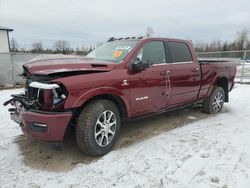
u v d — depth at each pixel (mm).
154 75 4059
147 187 2684
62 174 2955
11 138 4070
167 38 4562
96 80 3270
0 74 10328
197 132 4406
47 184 2752
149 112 4184
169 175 2916
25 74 3627
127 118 3842
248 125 4832
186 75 4734
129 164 3189
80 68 3234
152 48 4219
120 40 4508
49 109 3059
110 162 3246
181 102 4836
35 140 3971
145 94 3961
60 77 3037
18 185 2730
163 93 4293
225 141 3957
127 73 3674
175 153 3518
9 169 3068
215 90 5633
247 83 11555
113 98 3646
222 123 4977
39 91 3104
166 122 5031
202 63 5223
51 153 3510
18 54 10734
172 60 4531
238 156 3398
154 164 3188
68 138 4039
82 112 3258
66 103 3010
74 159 3334
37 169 3074
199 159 3320
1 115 5395
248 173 2934
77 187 2697
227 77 5957
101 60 3826
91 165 3166
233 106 6617
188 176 2893
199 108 6262
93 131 3262
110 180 2826
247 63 14500
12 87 10008
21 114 3230
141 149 3660
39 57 3814
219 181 2773
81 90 3104
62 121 3008
